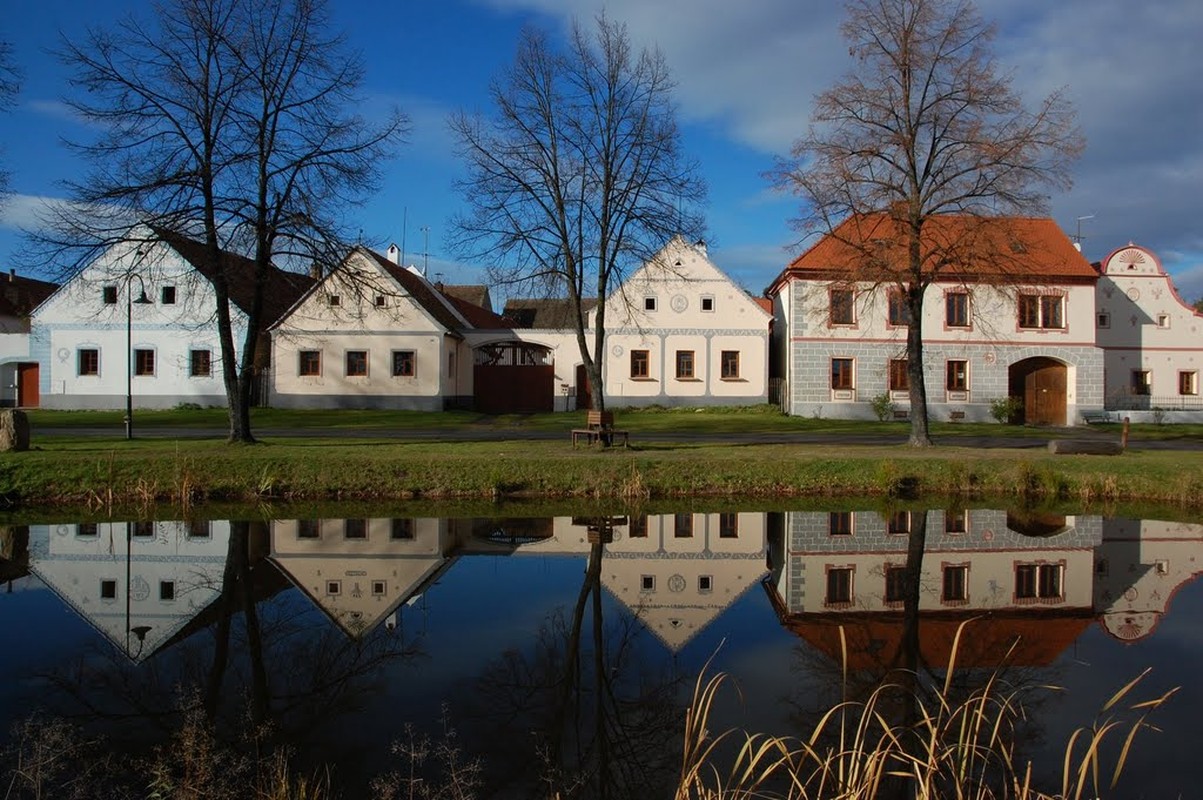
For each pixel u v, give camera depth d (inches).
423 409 1448.1
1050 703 261.6
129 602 384.5
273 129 794.2
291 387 1449.3
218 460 671.1
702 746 231.1
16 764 215.3
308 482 664.4
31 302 1711.4
